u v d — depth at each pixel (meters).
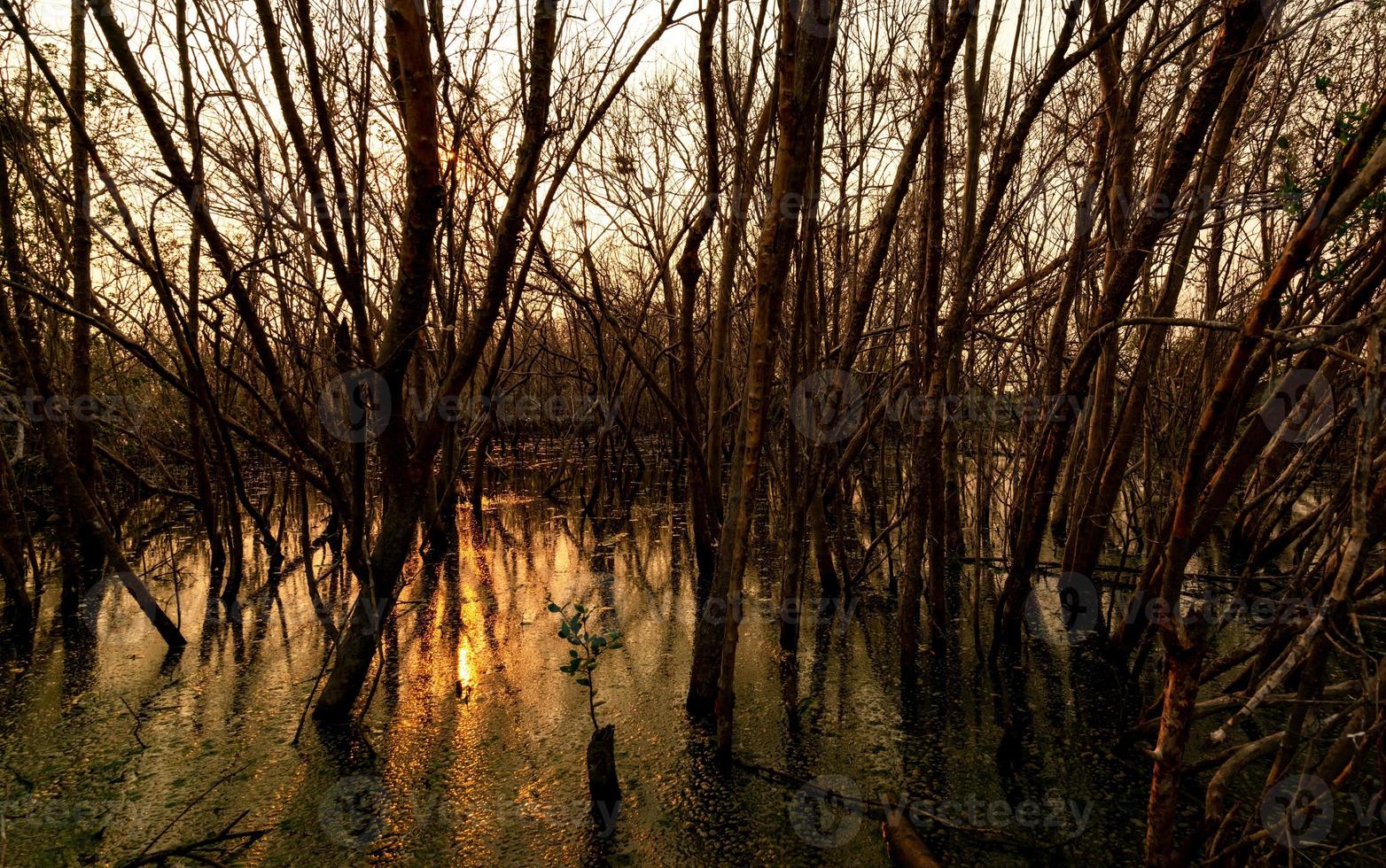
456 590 4.73
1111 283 2.81
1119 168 3.12
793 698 2.84
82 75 3.54
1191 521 1.47
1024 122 2.50
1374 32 3.45
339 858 2.13
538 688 3.19
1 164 3.49
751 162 3.15
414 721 2.91
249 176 3.45
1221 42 2.36
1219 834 1.68
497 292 2.62
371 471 7.10
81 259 4.21
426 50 2.21
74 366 4.64
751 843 2.19
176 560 5.23
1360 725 1.60
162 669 3.45
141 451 6.74
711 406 4.90
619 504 7.93
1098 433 3.66
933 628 3.72
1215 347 3.94
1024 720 2.88
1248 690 2.11
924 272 3.01
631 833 2.23
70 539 4.20
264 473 9.17
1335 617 1.42
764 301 2.28
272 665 3.47
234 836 2.19
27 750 2.73
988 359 3.88
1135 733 2.59
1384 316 1.26
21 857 2.14
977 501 3.35
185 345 3.13
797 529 3.29
